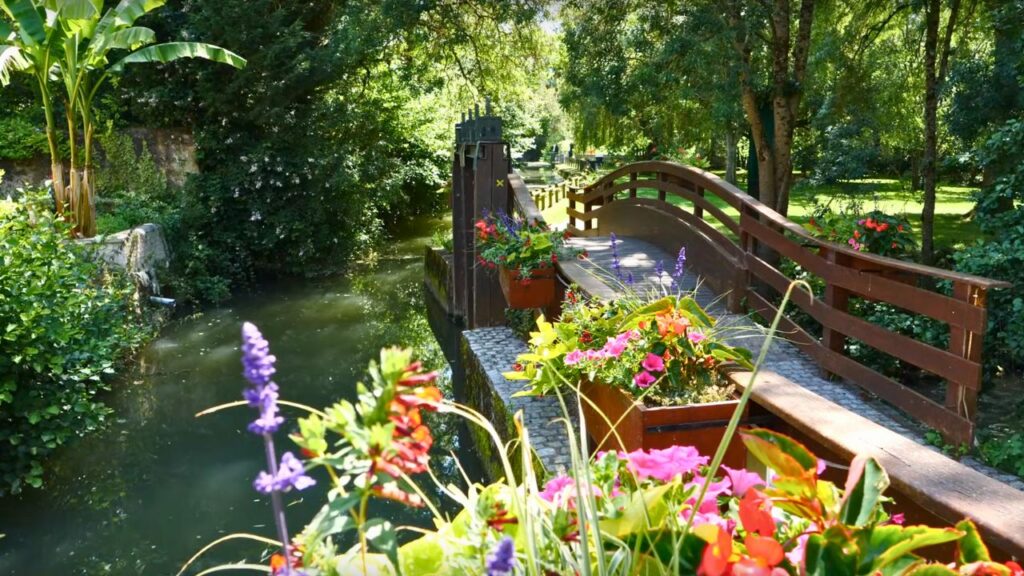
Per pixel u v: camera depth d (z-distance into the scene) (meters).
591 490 1.37
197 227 14.84
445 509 6.04
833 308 5.16
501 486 1.54
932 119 9.32
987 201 5.92
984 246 5.56
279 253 16.20
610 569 1.37
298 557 1.21
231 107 15.25
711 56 8.83
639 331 4.01
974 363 3.92
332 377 9.54
